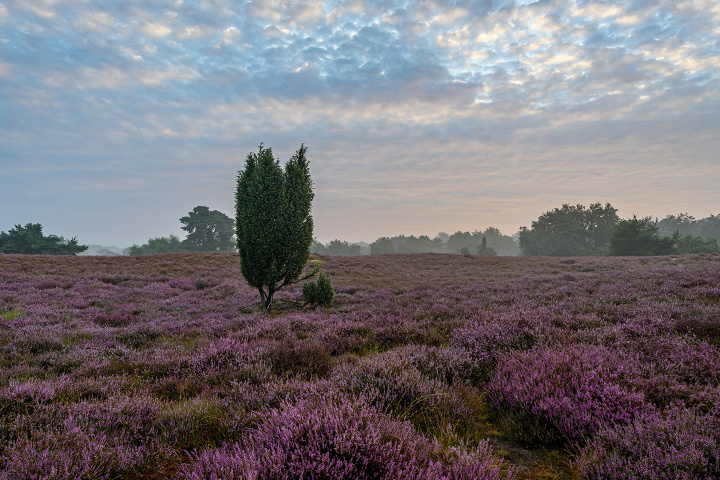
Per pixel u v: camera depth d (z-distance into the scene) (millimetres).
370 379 4297
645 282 12977
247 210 13234
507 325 6629
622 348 4957
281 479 2256
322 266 31844
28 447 2686
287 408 3162
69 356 6309
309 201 14234
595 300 10188
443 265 34594
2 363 5984
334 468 2293
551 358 4371
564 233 93375
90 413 3613
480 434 3461
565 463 2881
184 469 2566
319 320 9930
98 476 2625
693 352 4480
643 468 2285
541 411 3324
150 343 8094
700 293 9578
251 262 13219
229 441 3119
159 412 3771
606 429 2934
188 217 101062
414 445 2693
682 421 2799
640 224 60281
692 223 167625
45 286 17828
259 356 5832
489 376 4723
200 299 16562
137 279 22062
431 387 4133
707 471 2199
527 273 26688
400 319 9258
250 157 13891
